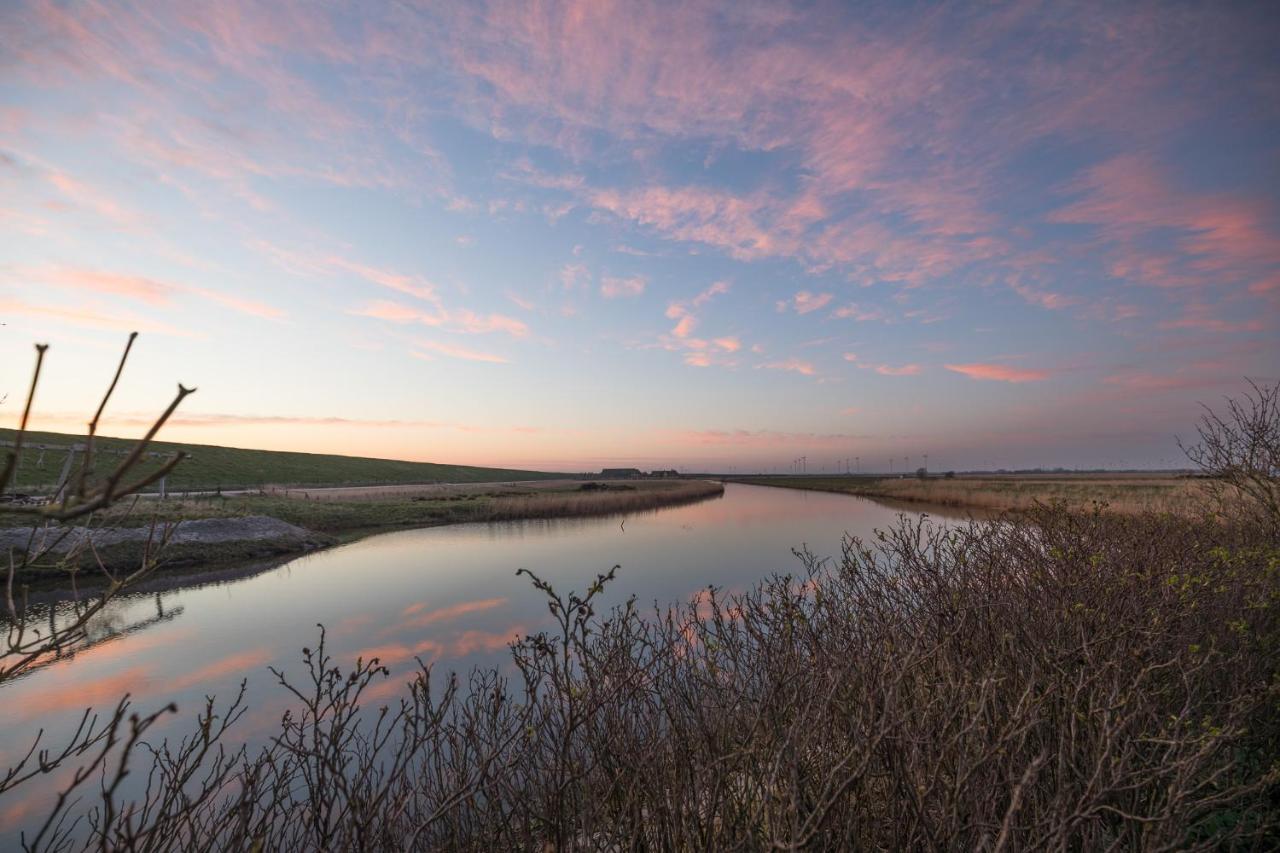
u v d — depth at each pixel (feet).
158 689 26.43
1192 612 11.26
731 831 8.00
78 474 3.71
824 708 8.46
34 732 22.33
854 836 8.18
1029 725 7.53
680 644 12.30
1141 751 8.46
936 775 7.66
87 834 15.07
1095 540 14.51
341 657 30.30
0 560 39.63
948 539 15.48
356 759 12.35
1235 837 7.91
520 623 36.01
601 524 100.78
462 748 10.05
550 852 7.17
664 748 9.16
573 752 9.70
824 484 354.74
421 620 37.76
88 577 46.88
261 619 38.34
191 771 8.23
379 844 8.36
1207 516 18.54
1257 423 19.02
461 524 103.09
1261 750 10.36
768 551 59.21
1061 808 7.09
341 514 100.89
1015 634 10.96
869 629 12.08
